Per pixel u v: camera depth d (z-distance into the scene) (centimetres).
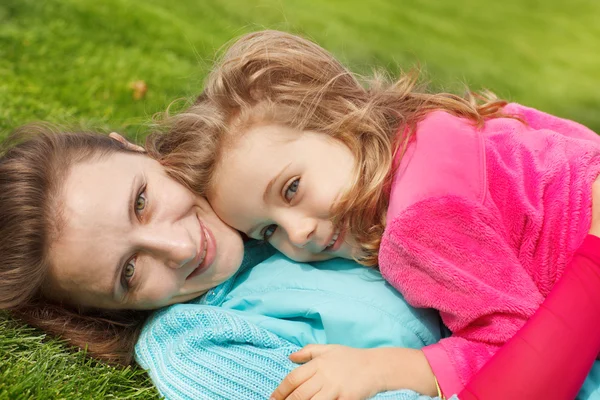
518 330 187
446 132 217
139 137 322
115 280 208
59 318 224
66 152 218
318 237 218
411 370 193
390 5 629
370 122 223
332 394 187
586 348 179
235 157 221
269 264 237
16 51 385
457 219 198
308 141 219
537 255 204
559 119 242
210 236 224
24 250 209
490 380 179
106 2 460
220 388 198
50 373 202
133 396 203
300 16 551
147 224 211
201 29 471
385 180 218
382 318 210
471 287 194
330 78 237
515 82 507
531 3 681
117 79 378
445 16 626
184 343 207
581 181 202
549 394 175
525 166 211
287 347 211
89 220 205
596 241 189
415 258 198
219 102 231
